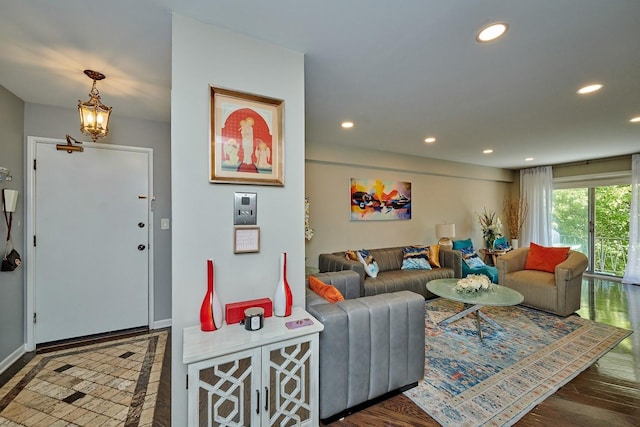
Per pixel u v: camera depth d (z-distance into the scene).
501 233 6.16
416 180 5.25
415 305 1.90
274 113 1.63
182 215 1.40
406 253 4.49
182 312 1.40
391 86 2.23
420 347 1.93
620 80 2.13
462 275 4.41
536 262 3.82
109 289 2.85
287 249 1.67
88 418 1.68
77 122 2.71
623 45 1.68
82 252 2.74
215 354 1.20
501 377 2.07
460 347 2.54
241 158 1.53
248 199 1.56
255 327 1.39
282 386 1.38
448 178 5.71
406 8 1.36
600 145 4.19
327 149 4.12
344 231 4.46
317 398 1.51
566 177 5.77
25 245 2.50
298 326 1.45
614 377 2.08
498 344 2.60
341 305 1.75
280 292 1.56
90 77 2.06
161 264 3.08
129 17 1.42
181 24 1.40
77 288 2.72
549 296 3.34
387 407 1.76
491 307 3.57
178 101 1.39
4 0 1.29
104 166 2.82
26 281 2.50
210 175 1.45
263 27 1.50
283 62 1.67
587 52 1.76
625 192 5.16
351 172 4.52
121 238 2.90
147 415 1.71
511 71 2.00
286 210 1.67
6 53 1.75
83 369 2.22
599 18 1.43
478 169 5.98
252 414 1.31
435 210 5.50
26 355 2.43
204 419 1.21
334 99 2.49
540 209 6.07
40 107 2.56
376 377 1.75
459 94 2.39
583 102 2.56
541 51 1.75
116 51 1.74
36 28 1.50
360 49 1.71
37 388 1.97
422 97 2.45
